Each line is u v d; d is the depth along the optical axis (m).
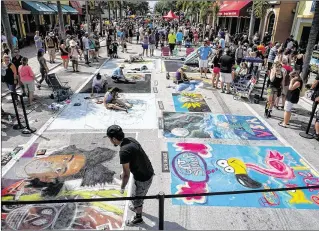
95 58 18.34
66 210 4.88
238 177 5.99
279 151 7.16
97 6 35.34
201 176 5.98
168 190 5.50
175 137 7.71
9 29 11.51
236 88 11.52
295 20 19.55
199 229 4.55
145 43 20.44
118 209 4.95
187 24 39.78
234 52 15.61
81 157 6.55
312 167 6.48
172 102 10.59
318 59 15.55
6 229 4.42
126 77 14.10
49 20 31.73
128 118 8.90
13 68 9.20
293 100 8.25
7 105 9.73
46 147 6.98
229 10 25.16
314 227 4.69
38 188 5.42
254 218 4.84
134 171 4.17
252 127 8.58
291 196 5.45
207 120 8.98
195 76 14.77
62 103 10.07
